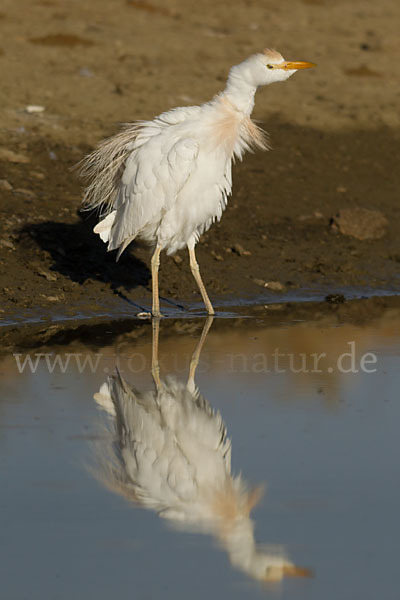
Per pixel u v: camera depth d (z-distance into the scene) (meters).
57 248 14.75
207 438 8.55
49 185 17.02
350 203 18.52
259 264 15.47
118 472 7.73
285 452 8.19
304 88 25.19
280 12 35.28
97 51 26.56
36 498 7.18
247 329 12.55
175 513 7.04
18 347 11.38
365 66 27.78
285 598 5.86
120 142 12.84
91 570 6.16
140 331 12.31
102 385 10.01
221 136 12.02
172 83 23.86
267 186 18.72
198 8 34.44
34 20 29.62
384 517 6.94
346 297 14.73
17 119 19.98
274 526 6.81
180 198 12.08
